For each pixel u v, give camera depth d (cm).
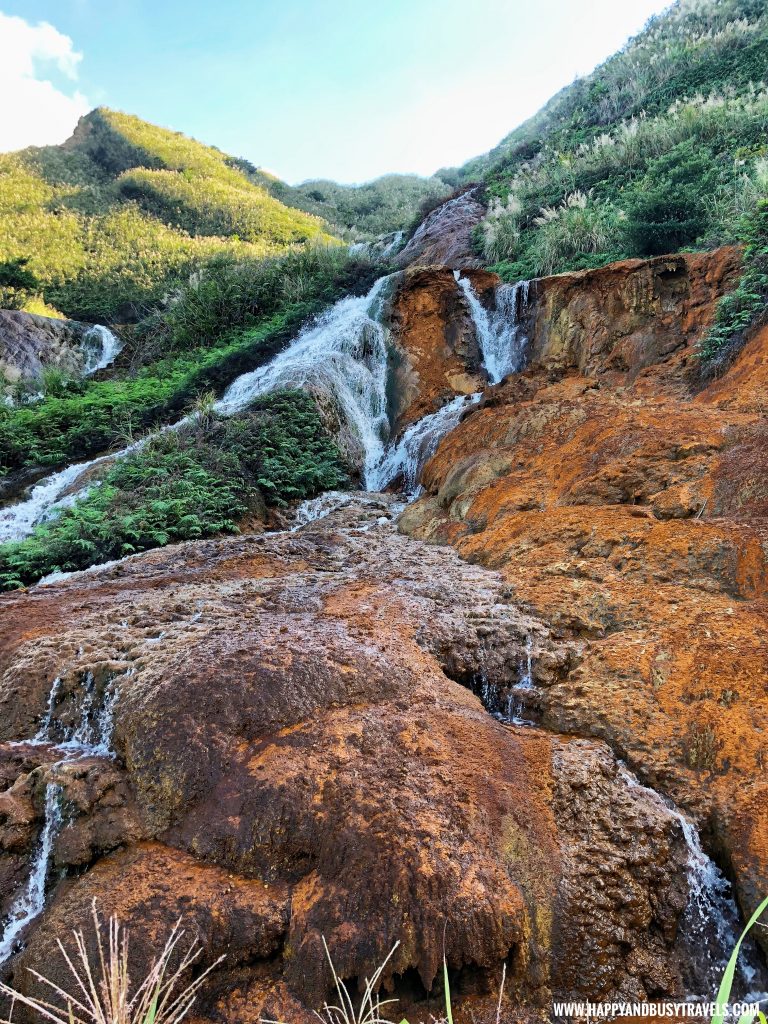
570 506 748
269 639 480
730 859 346
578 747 414
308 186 5666
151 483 1147
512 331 1451
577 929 321
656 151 1955
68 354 2283
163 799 366
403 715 418
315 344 1639
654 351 1104
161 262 3206
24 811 379
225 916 306
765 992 309
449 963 298
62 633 562
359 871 313
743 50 2328
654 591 548
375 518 1056
